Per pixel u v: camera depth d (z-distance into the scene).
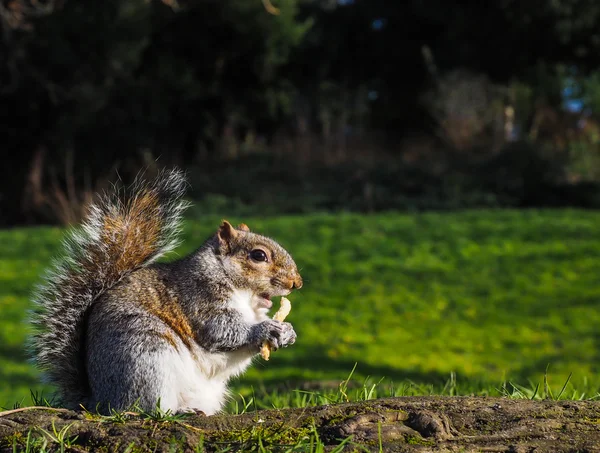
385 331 12.85
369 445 3.08
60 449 3.04
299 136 31.45
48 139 26.59
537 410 3.39
